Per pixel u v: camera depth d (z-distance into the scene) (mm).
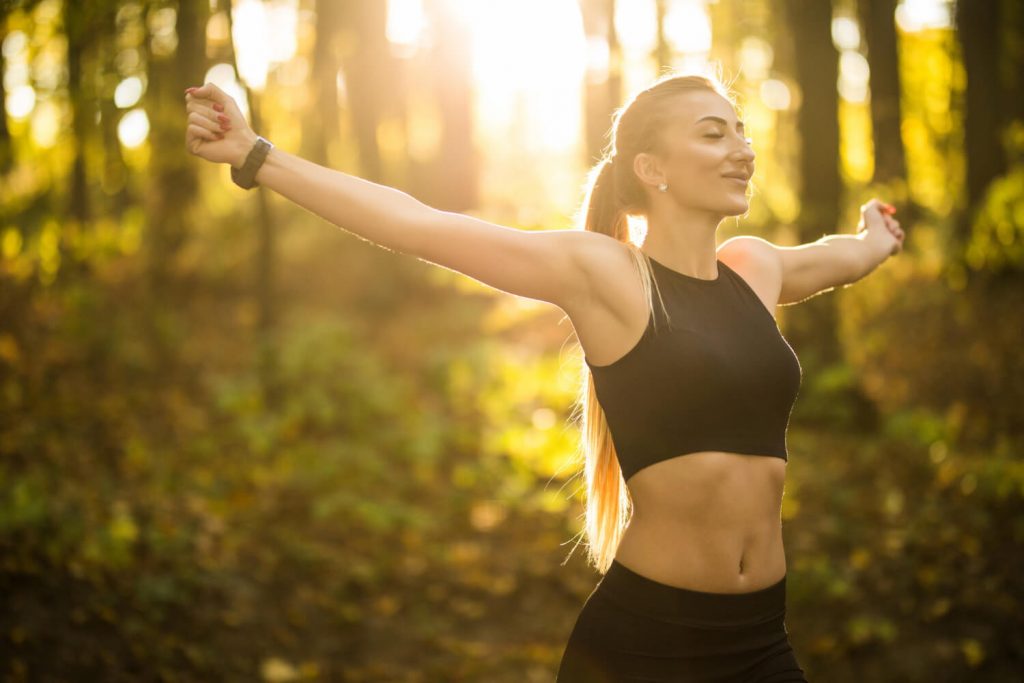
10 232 7605
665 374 2127
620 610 2201
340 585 5555
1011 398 8891
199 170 11922
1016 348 9945
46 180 7918
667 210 2248
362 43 11453
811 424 8430
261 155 2146
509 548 6262
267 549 5766
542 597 5703
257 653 4797
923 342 10719
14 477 5648
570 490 7105
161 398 8070
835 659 4980
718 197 2189
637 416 2164
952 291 11906
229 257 12102
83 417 7121
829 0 8766
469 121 13703
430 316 11477
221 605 5059
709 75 2299
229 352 9891
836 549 5992
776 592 2234
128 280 11156
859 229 2855
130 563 5074
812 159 8797
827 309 8938
